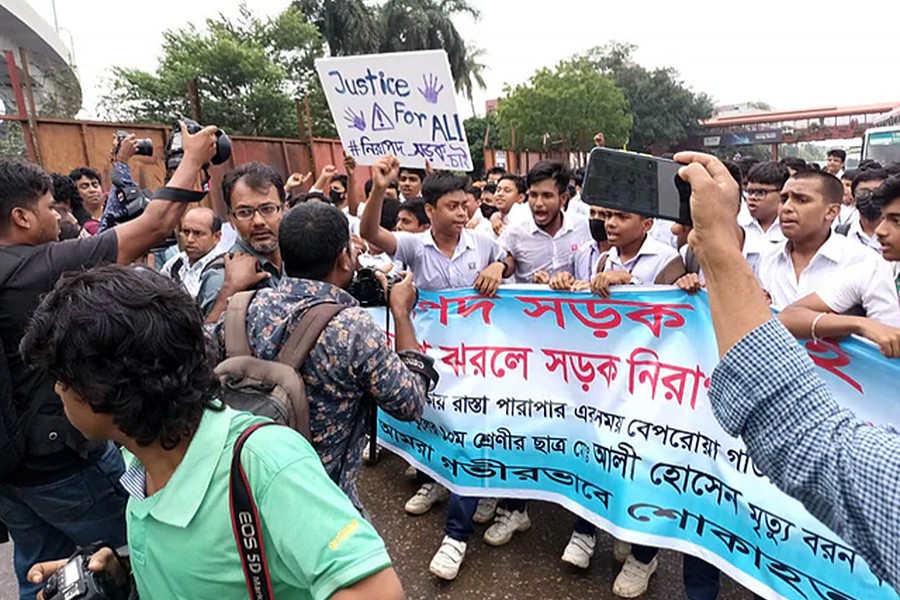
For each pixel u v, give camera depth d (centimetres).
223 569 94
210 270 230
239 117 2050
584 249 336
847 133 5700
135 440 95
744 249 288
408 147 315
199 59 2017
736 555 207
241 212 230
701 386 215
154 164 848
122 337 87
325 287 168
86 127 782
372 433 188
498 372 263
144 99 1989
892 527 64
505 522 281
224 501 94
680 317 220
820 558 186
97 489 188
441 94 293
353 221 416
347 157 369
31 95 734
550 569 263
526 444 260
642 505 230
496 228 568
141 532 100
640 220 265
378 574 92
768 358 75
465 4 3356
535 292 253
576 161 2866
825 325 183
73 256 170
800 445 73
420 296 278
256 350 158
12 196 175
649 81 4891
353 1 2872
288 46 2453
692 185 82
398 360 170
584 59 3503
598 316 239
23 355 94
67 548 202
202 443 96
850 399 185
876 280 207
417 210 413
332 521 92
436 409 275
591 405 245
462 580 258
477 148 3247
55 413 174
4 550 307
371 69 305
